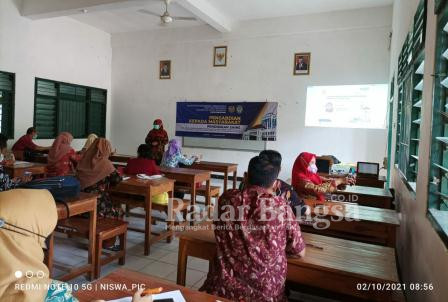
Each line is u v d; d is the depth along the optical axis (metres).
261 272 1.36
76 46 7.15
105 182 3.04
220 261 1.42
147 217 3.15
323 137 6.17
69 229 2.69
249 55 6.71
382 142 5.75
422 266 1.74
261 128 6.65
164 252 3.24
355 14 5.79
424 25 1.91
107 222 2.85
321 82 6.14
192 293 1.17
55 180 2.34
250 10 6.08
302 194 3.03
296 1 5.61
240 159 6.88
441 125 1.56
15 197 0.93
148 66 7.75
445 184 1.58
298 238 1.51
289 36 6.35
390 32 5.52
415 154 2.44
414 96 2.41
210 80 7.11
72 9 5.51
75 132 7.35
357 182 4.02
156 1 5.09
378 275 1.52
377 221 2.33
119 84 8.09
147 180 3.41
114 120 8.20
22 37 6.05
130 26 7.40
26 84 6.17
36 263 0.92
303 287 2.31
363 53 5.81
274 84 6.52
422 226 1.77
